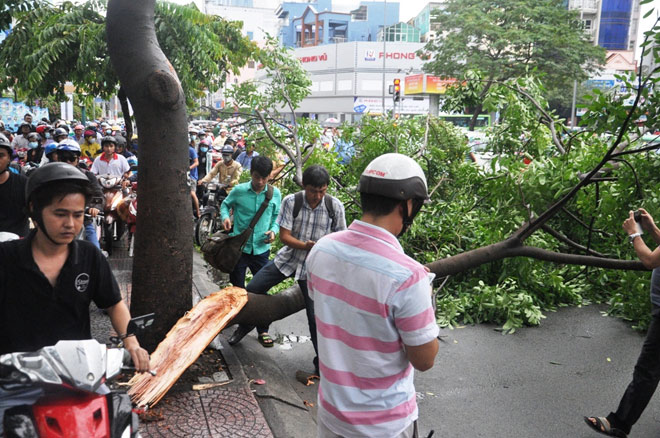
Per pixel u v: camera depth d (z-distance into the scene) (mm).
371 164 2139
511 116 7680
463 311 6625
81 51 11500
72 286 2365
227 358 4832
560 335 6219
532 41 33875
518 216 6578
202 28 12031
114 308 2594
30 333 2334
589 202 6133
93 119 42469
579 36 36125
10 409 2076
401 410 2102
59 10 12703
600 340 6066
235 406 3967
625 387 4918
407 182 2059
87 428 1979
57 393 2096
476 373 5188
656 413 4504
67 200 2197
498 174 6785
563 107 50094
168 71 4039
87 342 2084
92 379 1977
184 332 4188
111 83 12188
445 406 4539
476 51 36844
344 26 96812
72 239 2281
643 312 6379
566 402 4625
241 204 5629
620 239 6477
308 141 8930
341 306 2092
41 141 13500
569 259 5586
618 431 4023
